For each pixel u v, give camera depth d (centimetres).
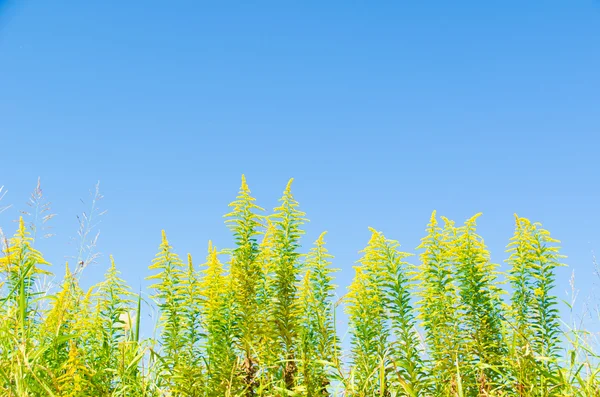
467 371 524
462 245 591
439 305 561
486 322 555
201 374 513
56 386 435
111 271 579
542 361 502
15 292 517
